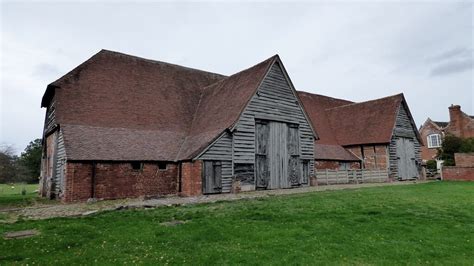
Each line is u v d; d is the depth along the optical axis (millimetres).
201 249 7109
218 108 22500
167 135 21094
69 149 16297
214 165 18641
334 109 37562
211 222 9805
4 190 36031
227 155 19250
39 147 61250
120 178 17438
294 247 7188
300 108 24016
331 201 14250
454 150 33500
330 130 34438
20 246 7383
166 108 23141
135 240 7855
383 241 7637
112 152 17500
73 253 6883
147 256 6633
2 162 50938
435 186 21969
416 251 6895
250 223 9648
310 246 7227
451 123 44438
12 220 10695
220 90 24875
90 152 16766
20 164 55094
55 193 18875
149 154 18703
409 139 32906
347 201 14211
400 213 11125
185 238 8008
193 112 24469
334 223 9555
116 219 10625
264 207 12695
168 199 16281
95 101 20156
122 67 23641
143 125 20781
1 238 8078
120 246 7387
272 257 6539
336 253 6758
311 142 24453
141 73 24359
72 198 15828
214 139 18703
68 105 18922
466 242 7527
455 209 11828
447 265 6105
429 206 12531
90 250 7078
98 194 16625
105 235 8398
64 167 16875
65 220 10594
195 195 17547
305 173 23688
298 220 10055
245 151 20141
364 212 11359
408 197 15469
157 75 25250
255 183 20422
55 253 6906
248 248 7160
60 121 17969
